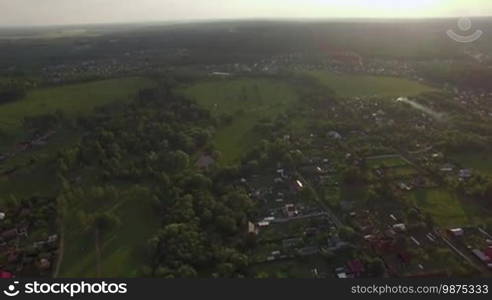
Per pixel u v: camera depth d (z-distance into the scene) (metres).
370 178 156.12
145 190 150.75
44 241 126.75
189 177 155.38
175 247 116.38
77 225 135.25
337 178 160.88
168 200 144.00
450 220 130.75
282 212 138.75
